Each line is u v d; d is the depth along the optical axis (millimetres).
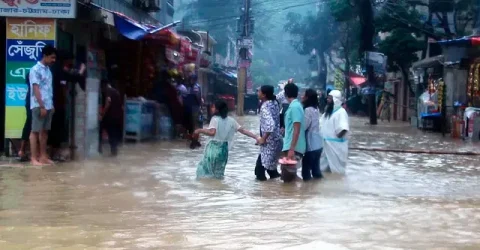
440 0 33250
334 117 12492
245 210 8242
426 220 7777
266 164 11227
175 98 19469
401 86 46875
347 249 6191
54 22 12711
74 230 6879
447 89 29469
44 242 6328
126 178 10953
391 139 24109
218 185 10539
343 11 41719
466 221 7754
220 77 49750
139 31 15266
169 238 6566
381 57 36812
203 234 6781
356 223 7488
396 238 6742
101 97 15492
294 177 11000
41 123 12086
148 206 8414
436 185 11227
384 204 8922
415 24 36344
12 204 8352
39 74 11875
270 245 6297
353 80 52094
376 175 12508
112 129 14492
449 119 28734
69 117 13914
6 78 12703
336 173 12484
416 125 34625
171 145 17828
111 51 18531
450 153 17906
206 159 11297
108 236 6625
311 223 7434
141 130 17750
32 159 12203
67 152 13633
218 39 60688
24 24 12688
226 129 11375
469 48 24859
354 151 18109
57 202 8555
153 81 19594
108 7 19438
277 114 11406
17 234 6656
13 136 12812
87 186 9961
